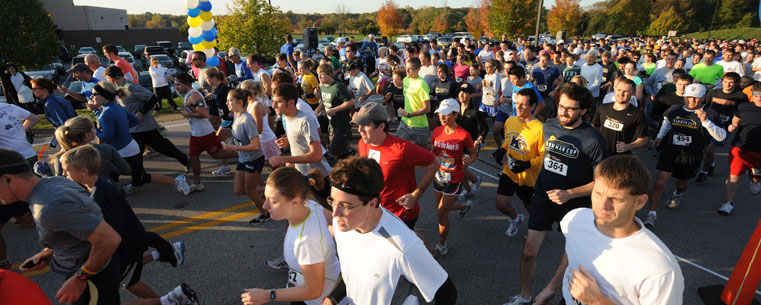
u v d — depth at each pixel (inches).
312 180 94.5
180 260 137.6
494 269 162.7
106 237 94.6
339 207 71.2
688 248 178.2
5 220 157.9
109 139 198.4
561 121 126.3
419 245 72.3
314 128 158.4
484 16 1925.4
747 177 263.1
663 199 229.5
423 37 2177.7
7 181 87.3
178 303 122.6
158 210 218.1
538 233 131.3
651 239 63.4
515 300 136.4
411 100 243.3
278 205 82.0
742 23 2406.5
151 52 1472.7
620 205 61.2
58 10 2635.3
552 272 159.8
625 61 361.7
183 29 2450.8
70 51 1544.0
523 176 159.2
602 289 68.1
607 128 167.9
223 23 759.1
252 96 183.5
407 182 127.0
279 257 171.6
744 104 194.4
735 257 170.7
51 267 103.2
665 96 251.4
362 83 319.6
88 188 112.6
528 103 149.3
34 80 219.1
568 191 117.6
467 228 196.4
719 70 335.3
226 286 153.3
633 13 2321.6
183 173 273.1
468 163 158.4
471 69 337.1
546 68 340.2
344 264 79.1
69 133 148.9
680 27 2659.9
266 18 751.1
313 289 84.7
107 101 198.7
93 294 98.4
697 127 182.7
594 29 2827.3
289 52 583.2
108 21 3043.8
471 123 223.5
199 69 352.2
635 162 60.9
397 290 75.5
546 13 2504.9
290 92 154.1
